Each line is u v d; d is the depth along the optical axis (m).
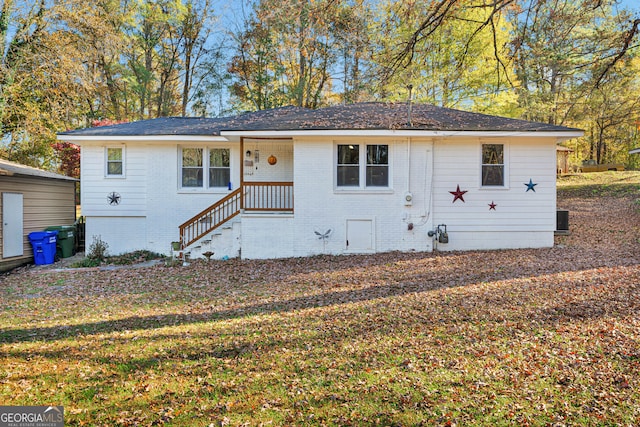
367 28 8.32
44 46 17.62
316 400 4.04
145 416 3.82
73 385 4.46
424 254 12.20
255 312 7.17
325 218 12.76
